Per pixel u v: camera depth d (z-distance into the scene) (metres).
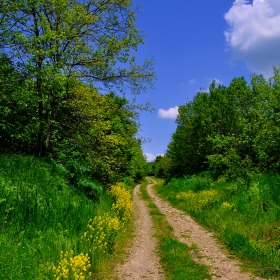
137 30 12.27
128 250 8.99
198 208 15.24
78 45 11.20
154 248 9.36
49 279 5.44
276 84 14.24
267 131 13.70
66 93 12.27
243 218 11.32
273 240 8.95
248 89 20.22
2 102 10.24
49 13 11.00
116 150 14.55
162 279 6.81
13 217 7.23
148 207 18.55
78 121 13.24
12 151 11.45
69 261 6.25
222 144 18.09
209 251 8.90
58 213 8.55
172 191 26.09
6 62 9.91
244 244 8.75
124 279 6.72
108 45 12.05
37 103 11.55
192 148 29.84
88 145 13.41
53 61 10.98
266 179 13.96
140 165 53.94
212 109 24.62
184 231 11.57
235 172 15.28
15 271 5.00
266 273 6.98
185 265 7.46
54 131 13.59
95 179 14.01
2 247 5.61
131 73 12.58
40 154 11.91
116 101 15.41
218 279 6.70
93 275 6.61
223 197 15.10
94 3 11.84
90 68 12.17
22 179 9.17
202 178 24.09
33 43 9.73
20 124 11.05
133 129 19.33
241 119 17.25
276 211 10.83
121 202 13.27
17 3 9.38
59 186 10.37
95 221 8.77
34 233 7.02
